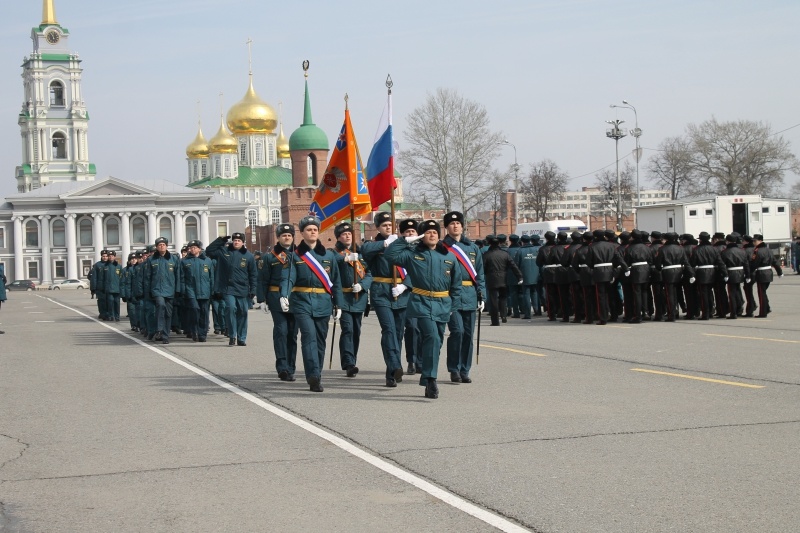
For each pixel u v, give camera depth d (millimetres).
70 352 19422
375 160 16391
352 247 14016
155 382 14039
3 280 26391
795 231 94938
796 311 25672
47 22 120250
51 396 12766
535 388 12281
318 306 12781
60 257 101812
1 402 12281
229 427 10086
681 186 92375
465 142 79188
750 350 16062
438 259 11680
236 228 108562
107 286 32000
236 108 134250
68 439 9656
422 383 11812
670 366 14156
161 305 21328
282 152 139125
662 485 7203
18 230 100562
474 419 10141
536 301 27359
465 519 6465
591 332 20578
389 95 16266
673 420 9781
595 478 7457
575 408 10656
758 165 85562
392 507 6809
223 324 22703
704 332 19781
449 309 11797
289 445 9055
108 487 7613
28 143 120188
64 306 46375
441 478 7598
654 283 23219
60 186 104938
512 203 96438
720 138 85875
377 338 20906
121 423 10516
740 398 11078
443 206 80250
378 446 8883
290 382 13734
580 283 23109
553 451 8453
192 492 7379
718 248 23281
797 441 8656
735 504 6656
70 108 120000
